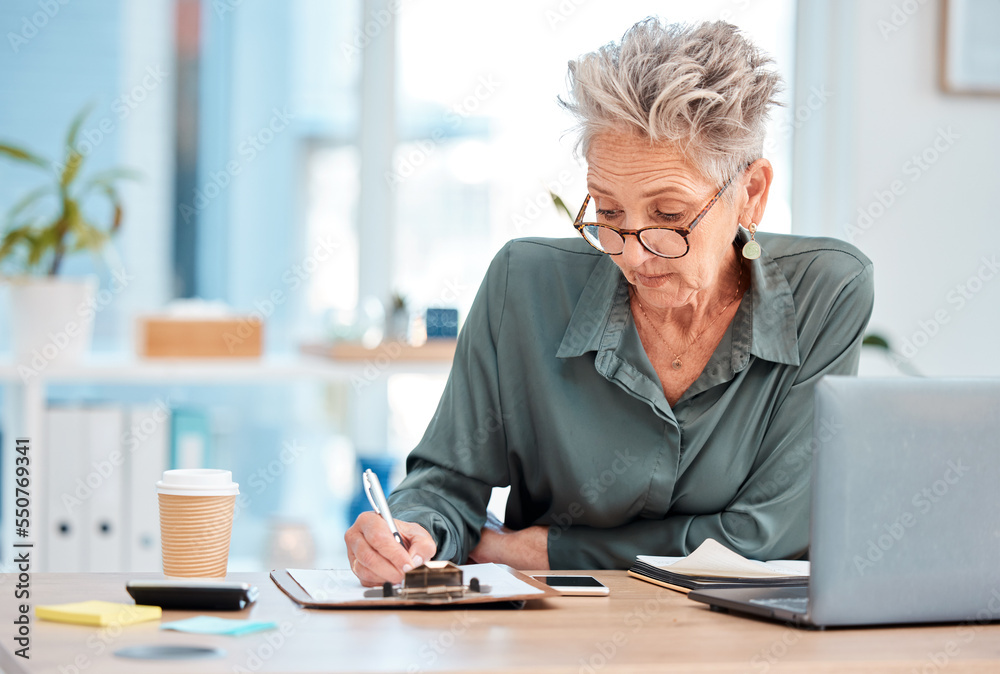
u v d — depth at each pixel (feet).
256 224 9.77
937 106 9.53
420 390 9.93
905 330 9.54
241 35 9.66
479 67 9.91
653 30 3.96
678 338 4.41
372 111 9.80
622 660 2.60
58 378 7.54
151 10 9.46
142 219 9.51
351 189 9.91
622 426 4.35
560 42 9.94
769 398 4.41
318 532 9.70
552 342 4.49
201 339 8.29
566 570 4.19
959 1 9.42
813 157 10.00
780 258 4.58
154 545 7.91
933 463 3.02
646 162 3.74
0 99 9.18
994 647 2.88
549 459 4.47
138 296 9.52
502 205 10.00
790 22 10.07
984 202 9.61
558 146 10.00
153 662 2.50
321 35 9.78
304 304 9.87
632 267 3.94
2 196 9.09
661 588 3.60
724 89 3.77
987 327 9.64
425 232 9.96
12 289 7.75
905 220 9.52
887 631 3.04
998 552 3.10
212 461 8.14
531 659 2.59
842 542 2.95
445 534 4.07
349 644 2.70
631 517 4.47
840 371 4.40
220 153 9.67
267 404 9.67
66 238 8.22
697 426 4.32
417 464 4.65
